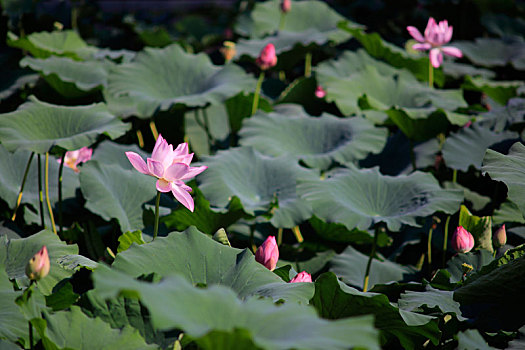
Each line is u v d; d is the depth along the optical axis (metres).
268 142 6.11
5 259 5.39
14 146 5.55
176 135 6.63
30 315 5.04
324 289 5.29
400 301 5.38
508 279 5.34
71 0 8.43
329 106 6.89
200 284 5.20
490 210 6.14
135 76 6.37
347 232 5.80
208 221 5.74
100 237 5.86
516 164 5.39
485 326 5.40
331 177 5.79
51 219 5.77
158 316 4.18
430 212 5.60
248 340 4.28
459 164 6.02
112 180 5.85
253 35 7.98
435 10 8.95
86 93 6.41
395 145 6.48
